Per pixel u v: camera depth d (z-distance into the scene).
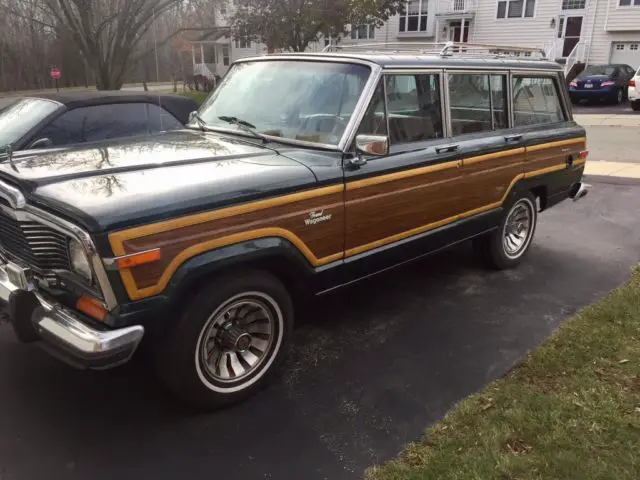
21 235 3.18
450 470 2.83
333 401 3.49
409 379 3.74
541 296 5.09
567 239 6.80
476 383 3.69
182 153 3.66
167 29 23.61
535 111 5.68
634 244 6.61
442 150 4.45
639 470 2.81
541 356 3.92
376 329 4.43
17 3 20.27
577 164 6.28
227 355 3.39
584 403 3.36
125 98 6.57
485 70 4.92
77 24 16.33
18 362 3.86
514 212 5.66
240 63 4.86
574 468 2.83
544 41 29.33
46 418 3.29
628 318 4.50
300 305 3.89
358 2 19.23
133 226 2.75
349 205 3.77
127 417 3.31
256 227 3.24
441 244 4.77
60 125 6.06
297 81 4.26
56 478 2.82
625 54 27.88
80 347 2.78
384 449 3.05
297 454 3.02
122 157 3.53
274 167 3.44
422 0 31.66
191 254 2.97
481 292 5.17
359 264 4.02
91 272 2.76
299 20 18.98
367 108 3.87
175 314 3.10
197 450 3.04
